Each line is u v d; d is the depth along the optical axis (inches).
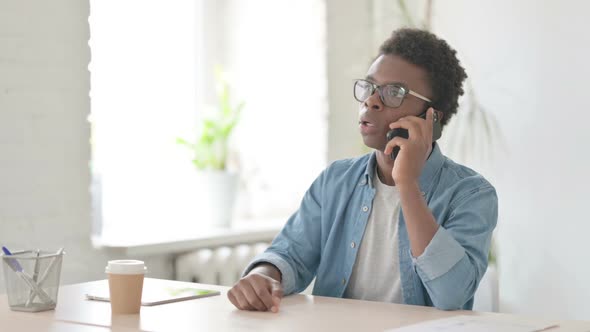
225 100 146.6
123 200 142.0
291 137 163.2
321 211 80.9
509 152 138.4
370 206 76.8
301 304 67.7
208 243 133.8
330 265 78.6
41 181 110.6
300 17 160.6
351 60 161.2
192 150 149.9
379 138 74.0
